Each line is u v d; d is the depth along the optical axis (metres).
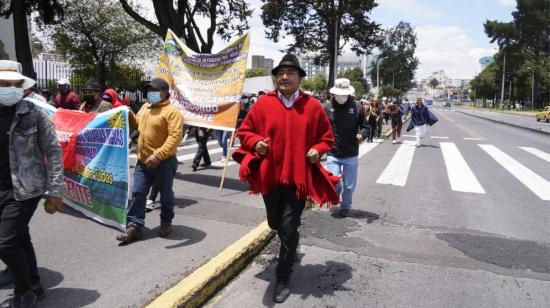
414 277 4.28
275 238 5.34
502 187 8.60
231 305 3.67
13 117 3.15
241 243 4.65
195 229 5.30
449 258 4.78
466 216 6.46
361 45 35.34
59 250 4.50
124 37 27.05
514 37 89.00
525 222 6.18
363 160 12.33
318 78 87.31
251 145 3.72
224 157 11.27
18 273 3.17
